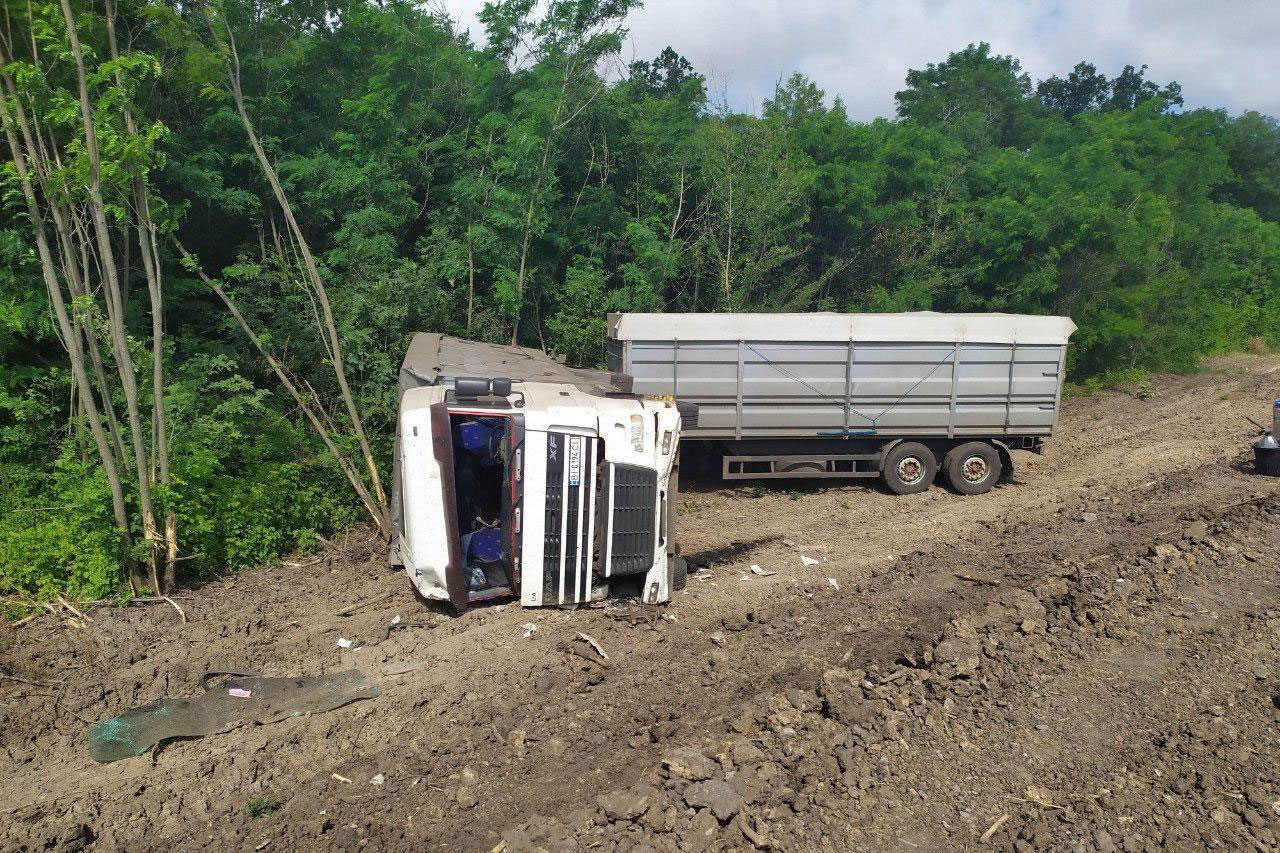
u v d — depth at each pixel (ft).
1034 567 31.71
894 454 45.93
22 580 27.78
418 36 57.21
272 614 27.48
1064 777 19.12
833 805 17.88
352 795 17.95
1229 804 17.90
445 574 25.67
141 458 28.09
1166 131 116.67
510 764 19.06
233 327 43.32
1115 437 62.18
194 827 16.97
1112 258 86.69
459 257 50.96
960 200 86.94
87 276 28.45
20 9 26.86
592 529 26.23
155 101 42.01
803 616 27.68
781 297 69.67
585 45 54.13
